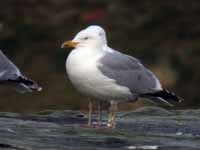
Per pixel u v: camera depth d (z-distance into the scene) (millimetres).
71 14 22625
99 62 11328
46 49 21438
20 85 11797
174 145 10523
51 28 22234
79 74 11328
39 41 21859
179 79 20125
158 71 20312
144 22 22344
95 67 11297
